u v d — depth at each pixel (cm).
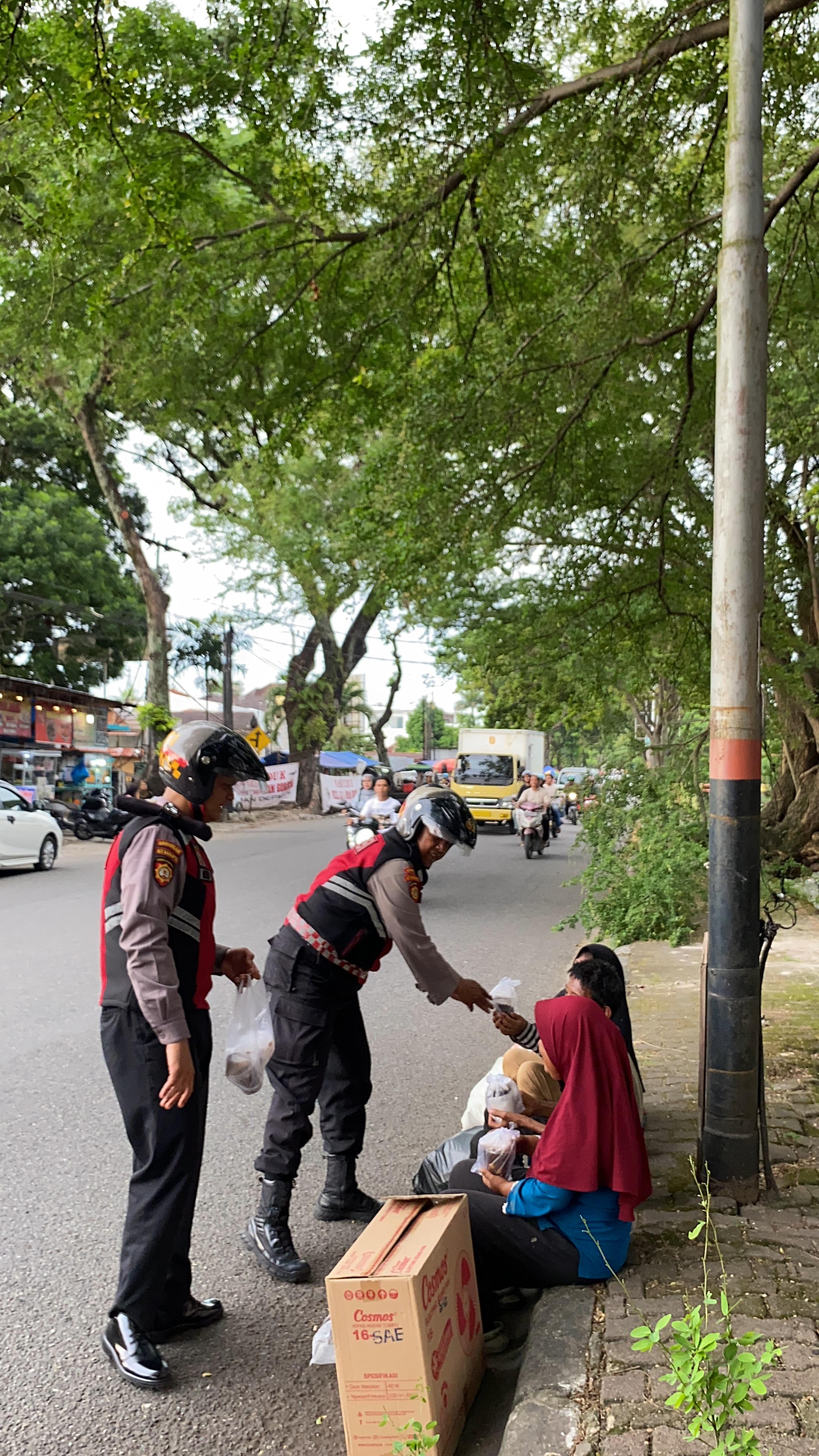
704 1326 247
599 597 1113
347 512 2778
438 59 776
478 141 817
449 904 1412
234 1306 359
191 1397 306
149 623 2753
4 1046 667
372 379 1060
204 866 337
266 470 1169
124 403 1139
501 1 740
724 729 411
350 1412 268
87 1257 391
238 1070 382
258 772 341
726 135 432
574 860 2095
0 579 3145
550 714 1241
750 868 407
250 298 1002
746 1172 399
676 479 1027
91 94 727
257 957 929
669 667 1180
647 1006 746
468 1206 314
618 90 796
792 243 971
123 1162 483
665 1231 368
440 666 1891
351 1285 264
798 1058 602
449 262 951
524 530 1109
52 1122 534
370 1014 788
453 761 3831
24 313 966
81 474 3506
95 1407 300
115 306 974
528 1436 256
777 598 1202
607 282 925
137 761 3039
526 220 920
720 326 427
